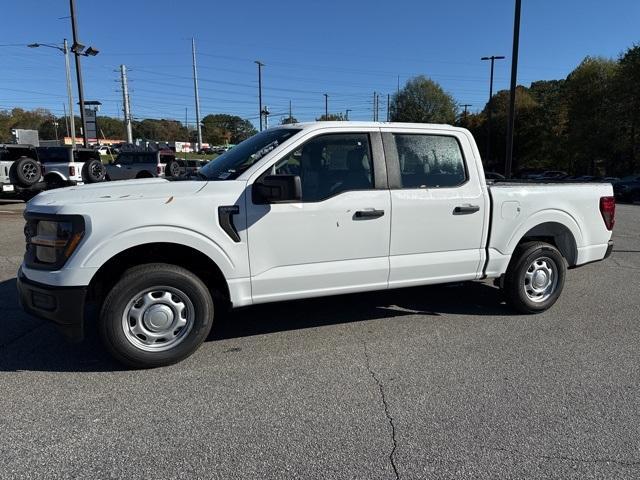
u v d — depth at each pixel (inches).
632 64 1444.4
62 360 161.9
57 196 153.9
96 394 139.8
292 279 166.9
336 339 182.5
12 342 176.1
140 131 4662.9
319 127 169.6
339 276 173.2
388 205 176.7
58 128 4148.6
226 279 159.2
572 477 105.5
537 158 2283.5
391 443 117.2
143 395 139.5
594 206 221.0
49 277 144.7
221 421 126.4
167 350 155.6
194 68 2564.0
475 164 193.6
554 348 175.3
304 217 165.6
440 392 142.3
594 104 1696.6
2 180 593.3
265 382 147.9
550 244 216.8
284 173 165.2
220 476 105.1
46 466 107.7
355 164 174.9
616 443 117.8
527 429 123.4
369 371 155.8
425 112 2970.0
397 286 184.2
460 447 115.9
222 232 156.1
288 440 118.2
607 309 220.7
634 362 163.9
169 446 115.5
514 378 151.4
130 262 158.6
